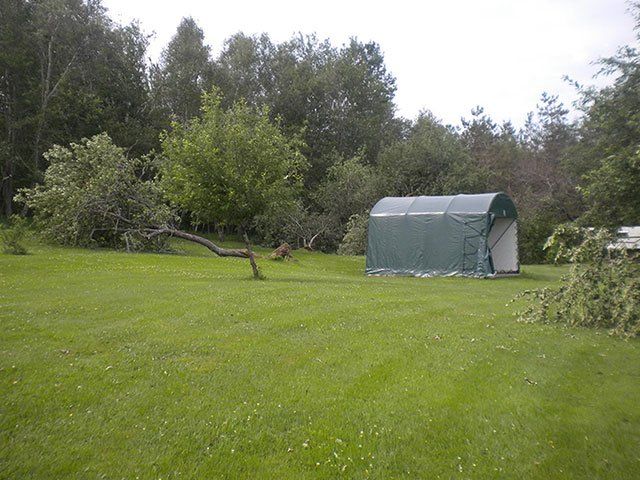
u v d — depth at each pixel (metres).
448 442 3.98
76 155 23.28
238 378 5.32
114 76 35.88
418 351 6.39
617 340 7.16
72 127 34.22
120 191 22.09
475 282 16.17
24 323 7.40
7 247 18.20
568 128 33.88
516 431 4.14
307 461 3.70
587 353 6.44
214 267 17.09
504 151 40.38
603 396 4.88
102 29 34.31
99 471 3.49
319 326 7.70
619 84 15.63
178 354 6.10
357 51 52.72
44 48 33.34
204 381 5.20
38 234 22.31
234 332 7.20
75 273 13.49
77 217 21.22
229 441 3.96
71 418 4.27
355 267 22.52
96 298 9.61
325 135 46.97
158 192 23.06
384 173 35.97
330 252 34.78
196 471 3.53
